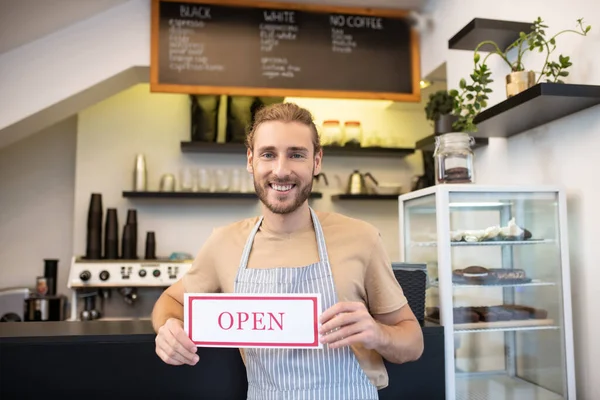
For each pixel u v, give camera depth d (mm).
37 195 3943
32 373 1637
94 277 3338
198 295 1286
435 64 3150
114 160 3771
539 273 2203
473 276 2135
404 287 1937
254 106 3338
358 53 3230
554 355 2154
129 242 3537
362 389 1303
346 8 3250
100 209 3525
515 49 2451
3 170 3914
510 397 2141
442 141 2254
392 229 4121
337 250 1315
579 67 2062
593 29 1982
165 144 3844
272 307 1251
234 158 3916
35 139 3963
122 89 3338
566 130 2168
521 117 2184
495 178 2695
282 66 3145
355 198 3881
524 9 2381
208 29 3100
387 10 3297
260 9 3164
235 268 1344
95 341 1674
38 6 2596
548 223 2146
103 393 1667
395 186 3961
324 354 1274
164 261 3471
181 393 1702
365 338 1158
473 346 2379
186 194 3609
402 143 4004
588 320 2061
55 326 1880
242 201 3900
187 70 3049
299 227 1348
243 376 1724
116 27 3064
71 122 4012
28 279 3887
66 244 3938
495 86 2611
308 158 1258
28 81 2930
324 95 3160
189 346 1256
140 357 1691
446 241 2051
